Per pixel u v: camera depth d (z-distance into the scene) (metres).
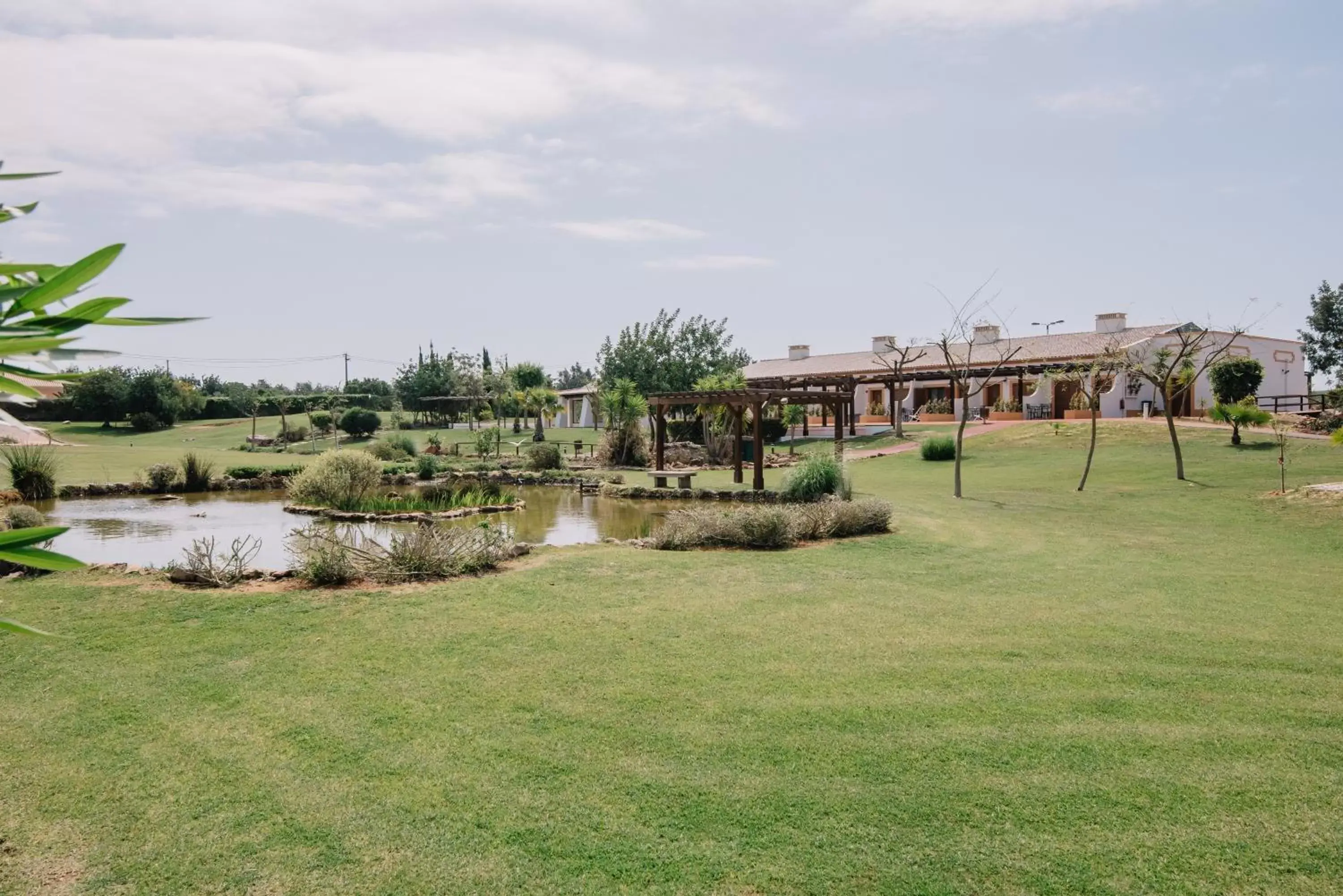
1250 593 8.87
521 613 7.82
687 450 32.28
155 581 9.16
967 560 10.79
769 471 28.28
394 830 3.96
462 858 3.73
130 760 4.71
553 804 4.20
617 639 7.00
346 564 9.12
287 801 4.23
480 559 9.82
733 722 5.22
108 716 5.33
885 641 6.96
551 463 29.36
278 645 6.82
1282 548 11.67
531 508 19.67
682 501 20.97
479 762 4.66
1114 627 7.41
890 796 4.26
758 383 40.53
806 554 11.16
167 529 15.91
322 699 5.61
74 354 1.33
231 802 4.23
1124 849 3.78
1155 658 6.53
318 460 20.55
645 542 12.42
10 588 8.82
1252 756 4.73
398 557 9.32
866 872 3.61
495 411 56.22
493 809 4.15
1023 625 7.50
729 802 4.20
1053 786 4.36
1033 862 3.68
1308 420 26.53
